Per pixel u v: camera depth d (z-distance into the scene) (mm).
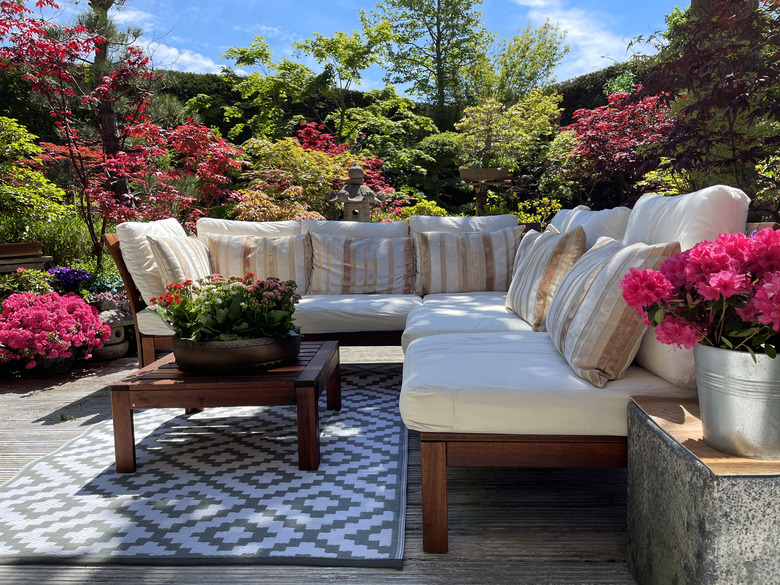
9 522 1670
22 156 6312
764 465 1025
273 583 1354
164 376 2090
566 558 1448
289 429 2508
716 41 3818
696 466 1032
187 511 1729
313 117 12930
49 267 4926
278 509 1731
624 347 1487
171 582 1365
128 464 2033
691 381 1438
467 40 15430
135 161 5352
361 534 1570
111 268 4863
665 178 5496
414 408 1479
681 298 1159
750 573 996
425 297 3420
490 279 3557
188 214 6262
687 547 1064
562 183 9625
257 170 8312
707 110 3793
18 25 4738
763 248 1078
